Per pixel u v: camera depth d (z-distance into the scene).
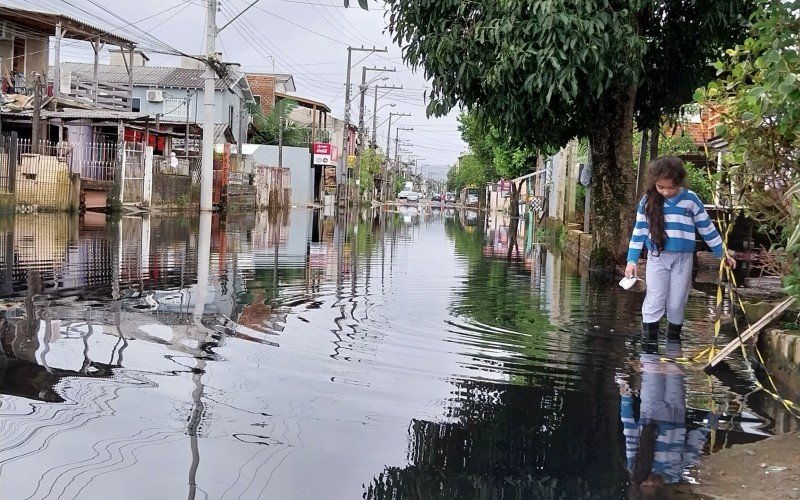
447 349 5.88
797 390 4.97
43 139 26.16
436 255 15.87
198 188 32.16
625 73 10.38
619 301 8.89
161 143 40.75
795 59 4.64
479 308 8.09
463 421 4.09
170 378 4.64
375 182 99.06
